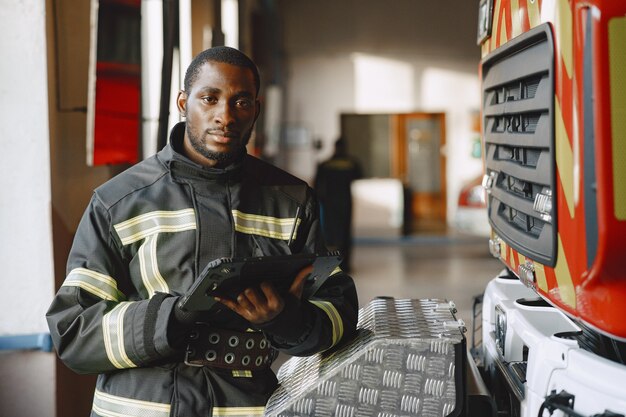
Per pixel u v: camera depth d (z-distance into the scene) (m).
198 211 2.05
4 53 3.52
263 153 12.15
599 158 1.60
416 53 15.10
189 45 6.31
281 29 15.09
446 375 1.90
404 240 14.20
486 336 2.70
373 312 2.24
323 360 2.06
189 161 2.06
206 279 1.76
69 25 3.92
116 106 4.12
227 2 9.41
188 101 2.06
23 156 3.57
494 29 2.50
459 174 15.16
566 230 1.77
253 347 2.04
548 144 1.87
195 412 1.97
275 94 14.48
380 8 15.09
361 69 15.20
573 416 1.65
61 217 3.75
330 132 15.29
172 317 1.89
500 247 2.57
